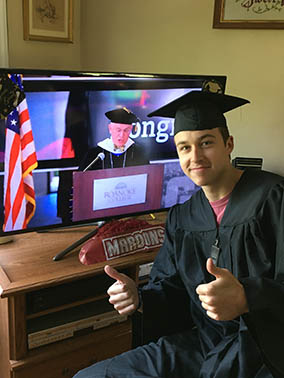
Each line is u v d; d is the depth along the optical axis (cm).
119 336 189
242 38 213
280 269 130
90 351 184
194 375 140
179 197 211
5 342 170
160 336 162
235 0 207
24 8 202
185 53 225
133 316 193
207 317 149
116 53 236
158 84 188
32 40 210
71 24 224
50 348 175
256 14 205
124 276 149
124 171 192
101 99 177
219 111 144
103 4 230
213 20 213
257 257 137
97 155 184
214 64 221
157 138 196
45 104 167
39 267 171
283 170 220
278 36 206
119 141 187
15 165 168
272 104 214
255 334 119
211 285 112
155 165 199
